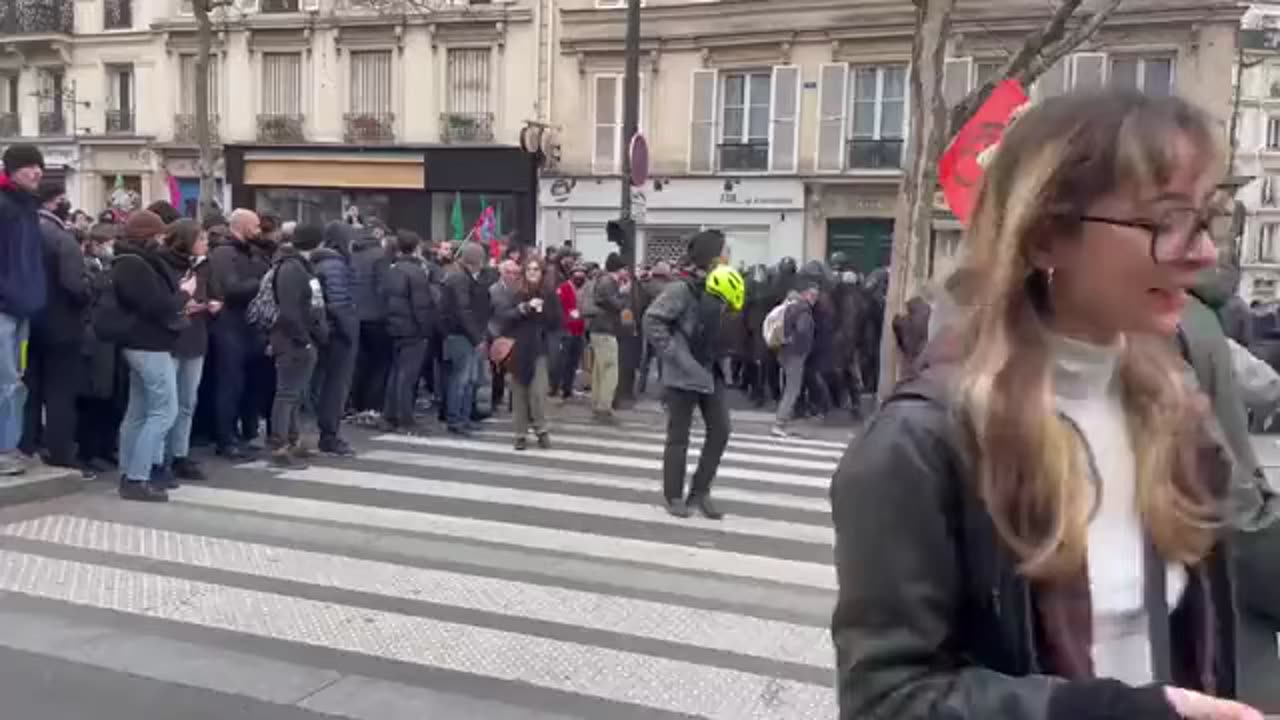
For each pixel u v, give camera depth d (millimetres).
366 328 11203
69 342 7699
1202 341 1631
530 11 25875
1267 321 7852
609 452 10328
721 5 24328
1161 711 1240
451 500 7883
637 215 14523
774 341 12172
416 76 27062
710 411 7598
